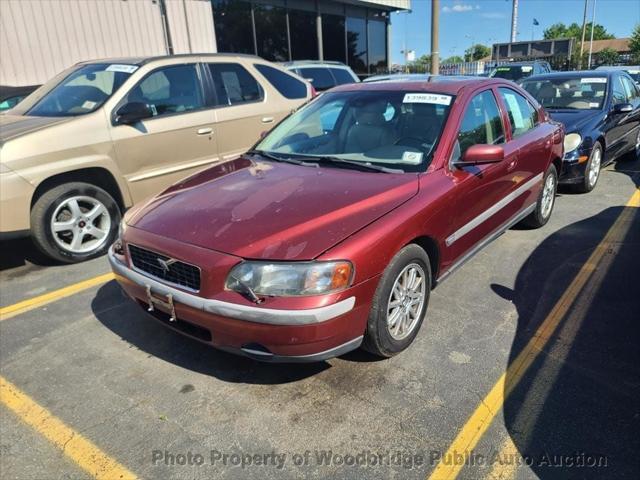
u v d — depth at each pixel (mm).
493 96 4297
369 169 3445
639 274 4293
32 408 2812
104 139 4820
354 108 4039
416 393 2840
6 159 4238
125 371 3121
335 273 2539
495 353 3207
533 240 5152
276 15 16172
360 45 20219
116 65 5441
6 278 4559
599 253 4766
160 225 2975
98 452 2490
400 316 3082
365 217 2828
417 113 3789
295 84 6980
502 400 2775
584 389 2857
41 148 4418
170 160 5402
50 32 10695
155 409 2773
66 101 5207
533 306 3805
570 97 7707
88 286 4336
